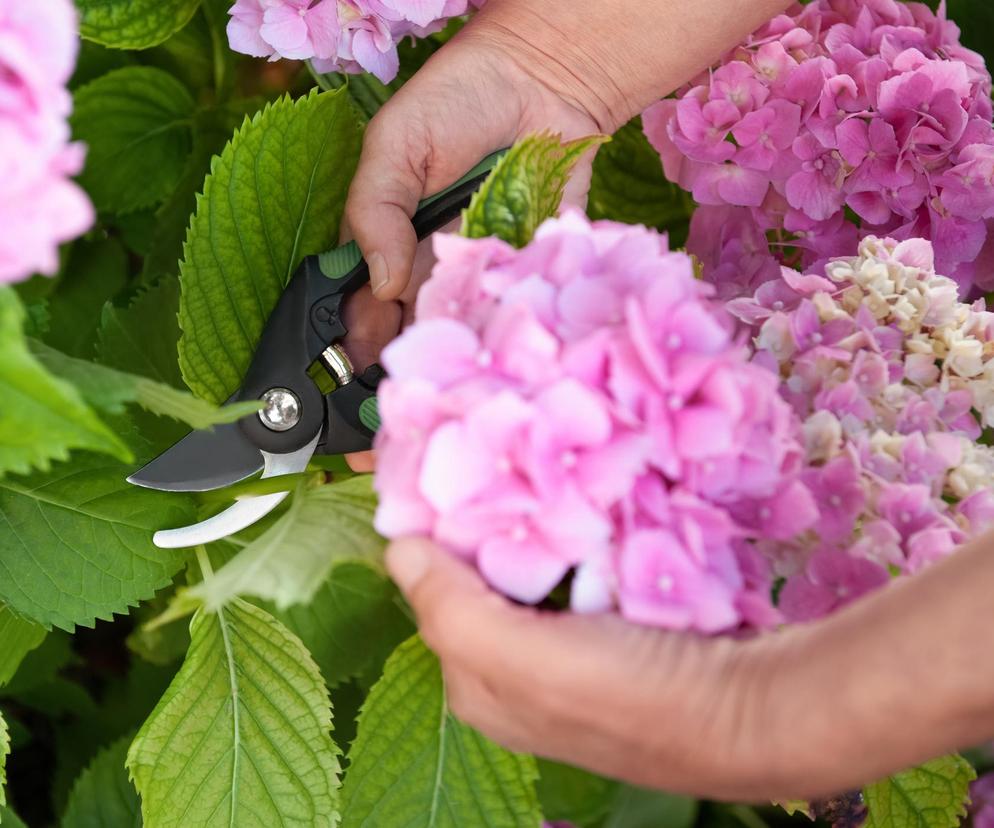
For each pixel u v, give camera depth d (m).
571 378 0.70
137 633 1.54
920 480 0.95
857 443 0.94
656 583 0.72
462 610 0.73
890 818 1.18
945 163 1.30
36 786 1.66
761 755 0.73
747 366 0.78
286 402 1.07
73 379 0.78
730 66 1.34
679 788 0.80
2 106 0.58
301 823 1.08
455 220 1.20
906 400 1.01
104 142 1.61
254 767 1.08
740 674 0.73
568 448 0.71
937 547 0.90
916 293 1.07
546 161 0.97
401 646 1.07
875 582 0.88
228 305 1.12
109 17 1.32
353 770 1.09
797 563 0.91
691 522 0.73
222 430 1.07
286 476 1.10
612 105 1.33
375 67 1.28
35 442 0.70
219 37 1.64
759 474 0.77
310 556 0.91
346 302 1.12
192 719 1.07
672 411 0.73
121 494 1.09
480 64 1.24
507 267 0.78
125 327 1.44
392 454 0.73
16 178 0.59
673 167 1.43
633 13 1.25
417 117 1.18
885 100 1.28
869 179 1.29
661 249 0.83
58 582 1.08
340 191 1.18
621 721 0.74
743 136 1.33
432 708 1.09
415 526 0.74
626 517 0.72
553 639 0.72
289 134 1.13
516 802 1.09
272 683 1.10
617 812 1.51
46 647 1.53
